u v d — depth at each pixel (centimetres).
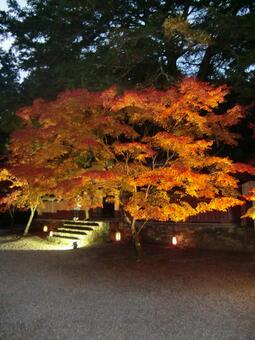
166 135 1067
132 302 838
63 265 1306
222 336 635
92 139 1094
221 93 1097
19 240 1944
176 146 1084
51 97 1775
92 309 793
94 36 1916
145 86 1566
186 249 1541
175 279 1047
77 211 2222
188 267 1198
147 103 1084
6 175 1848
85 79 1538
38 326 698
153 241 1709
